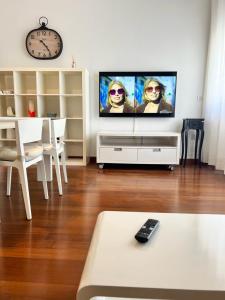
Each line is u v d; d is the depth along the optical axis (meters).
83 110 3.58
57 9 3.71
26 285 1.15
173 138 3.67
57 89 3.88
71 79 3.84
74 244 1.51
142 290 0.55
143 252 0.69
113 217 0.93
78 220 1.83
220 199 2.28
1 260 1.34
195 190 2.54
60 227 1.73
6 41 3.81
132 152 3.51
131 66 3.78
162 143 3.79
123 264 0.63
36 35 3.76
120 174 3.20
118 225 0.86
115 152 3.51
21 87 3.74
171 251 0.69
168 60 3.73
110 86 3.74
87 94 3.70
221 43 3.35
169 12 3.63
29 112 3.72
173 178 3.02
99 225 0.86
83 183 2.77
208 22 3.59
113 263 0.63
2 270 1.26
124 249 0.70
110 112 3.81
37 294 1.09
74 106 3.92
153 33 3.69
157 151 3.49
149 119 3.88
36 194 2.39
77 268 1.28
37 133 1.96
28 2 3.71
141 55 3.74
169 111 3.76
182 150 3.76
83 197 2.32
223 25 3.31
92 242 0.75
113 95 3.76
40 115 3.68
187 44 3.68
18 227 1.72
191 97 3.79
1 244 1.50
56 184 2.71
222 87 3.31
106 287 0.55
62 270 1.26
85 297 0.56
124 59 3.76
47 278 1.20
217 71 3.42
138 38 3.71
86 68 3.64
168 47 3.71
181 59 3.72
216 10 3.40
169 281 0.56
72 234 1.63
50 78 3.86
